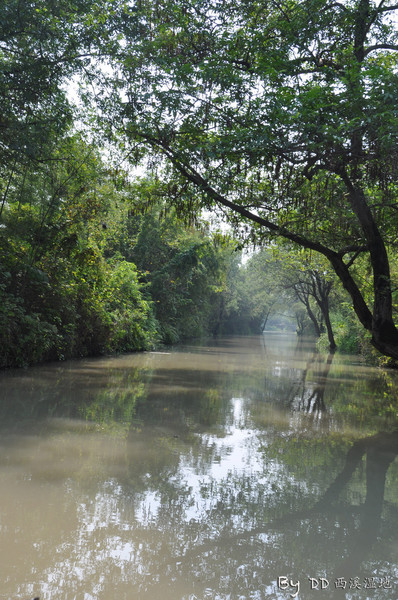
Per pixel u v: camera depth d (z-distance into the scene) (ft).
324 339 120.47
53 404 26.05
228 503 13.91
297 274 114.52
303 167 29.73
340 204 31.50
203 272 107.55
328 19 28.68
